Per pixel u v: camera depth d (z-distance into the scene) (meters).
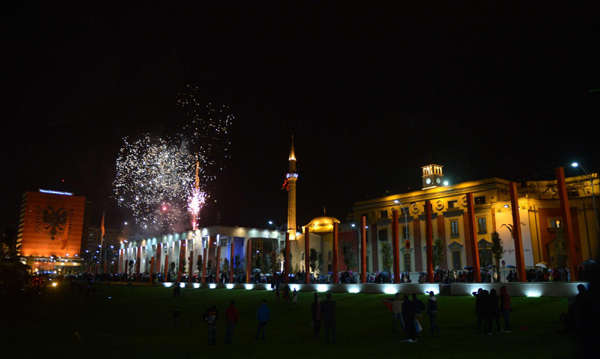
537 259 61.69
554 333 20.08
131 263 110.81
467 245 69.62
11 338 26.11
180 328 30.77
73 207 186.88
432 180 85.06
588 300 4.54
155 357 18.06
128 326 32.50
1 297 39.34
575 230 62.12
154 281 85.69
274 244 106.38
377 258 81.50
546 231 62.97
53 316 40.28
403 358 16.16
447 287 39.66
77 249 184.88
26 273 42.06
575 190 67.75
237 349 19.91
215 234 103.88
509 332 20.88
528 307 28.91
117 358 18.00
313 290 52.75
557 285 32.97
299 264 94.50
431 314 22.02
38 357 18.61
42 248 178.12
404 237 78.69
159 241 127.12
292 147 106.12
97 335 27.45
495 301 20.78
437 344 18.94
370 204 85.00
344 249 80.69
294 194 102.94
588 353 4.58
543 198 67.12
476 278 39.28
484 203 70.19
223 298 51.19
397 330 24.52
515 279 49.50
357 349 18.64
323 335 23.91
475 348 17.48
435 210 75.38
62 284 100.38
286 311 37.25
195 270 107.19
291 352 18.48
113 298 59.88
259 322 22.38
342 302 39.84
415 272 75.50
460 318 27.08
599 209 61.03
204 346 21.22
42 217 179.75
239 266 95.81
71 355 19.02
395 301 23.34
